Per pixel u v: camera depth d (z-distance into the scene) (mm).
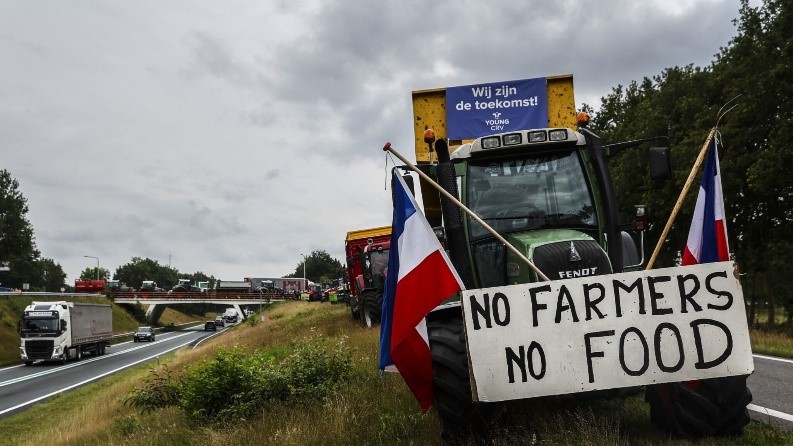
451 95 11047
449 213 6961
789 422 6941
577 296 5320
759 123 26422
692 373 5219
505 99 10969
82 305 50844
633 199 35719
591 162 7199
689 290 5305
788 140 24438
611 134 42031
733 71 27984
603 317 5289
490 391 5254
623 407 6926
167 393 12867
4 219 97812
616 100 45719
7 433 18703
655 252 5750
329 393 9047
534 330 5293
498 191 7230
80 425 16781
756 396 8750
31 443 15289
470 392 5648
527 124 10906
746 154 26812
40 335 46094
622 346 5250
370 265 25391
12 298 71812
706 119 28609
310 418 7930
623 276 5336
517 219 7086
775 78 24562
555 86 11000
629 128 37500
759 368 11680
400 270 5809
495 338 5305
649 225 35094
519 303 5332
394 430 6895
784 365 12055
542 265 6164
